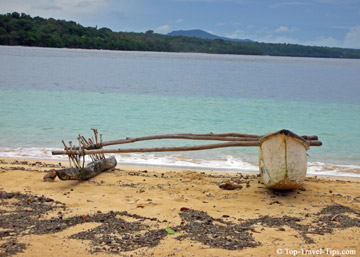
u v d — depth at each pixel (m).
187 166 11.64
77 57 95.88
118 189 8.65
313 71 82.00
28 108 20.67
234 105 24.72
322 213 7.29
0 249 5.31
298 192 8.69
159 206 7.44
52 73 44.88
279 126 18.44
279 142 8.12
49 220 6.48
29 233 5.92
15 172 9.77
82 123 17.44
